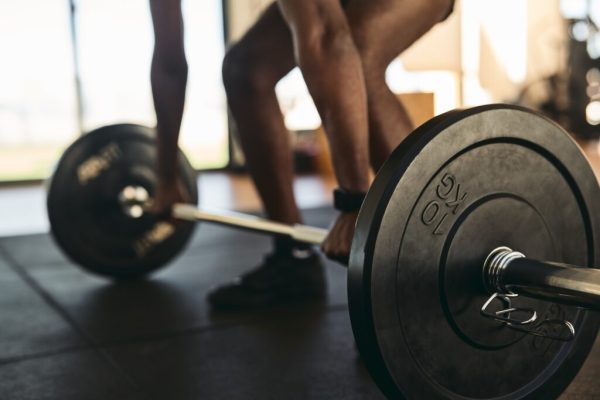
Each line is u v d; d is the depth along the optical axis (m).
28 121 5.78
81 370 1.23
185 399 1.08
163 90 1.35
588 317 0.88
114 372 1.21
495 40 5.11
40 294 1.79
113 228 1.87
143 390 1.12
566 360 0.88
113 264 1.87
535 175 0.81
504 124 0.77
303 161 4.89
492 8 5.07
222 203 3.61
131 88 4.93
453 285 0.77
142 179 1.88
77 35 4.64
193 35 4.80
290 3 0.88
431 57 2.89
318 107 0.88
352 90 0.86
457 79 2.94
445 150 0.73
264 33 1.41
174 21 1.29
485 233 0.78
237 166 5.00
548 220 0.84
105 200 1.85
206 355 1.28
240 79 1.44
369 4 1.02
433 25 1.11
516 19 5.19
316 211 3.13
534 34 5.28
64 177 1.82
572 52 5.20
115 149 1.87
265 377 1.16
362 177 0.88
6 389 1.14
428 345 0.76
